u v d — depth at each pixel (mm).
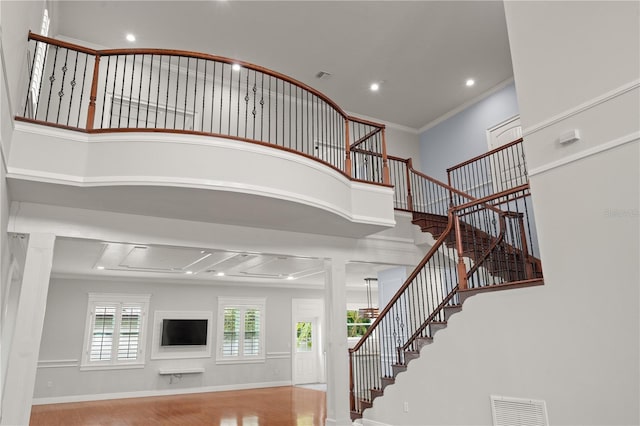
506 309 4266
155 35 7031
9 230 4473
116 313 9883
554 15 4078
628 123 3430
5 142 3578
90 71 7070
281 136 8492
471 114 9094
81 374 9273
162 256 7344
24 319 4297
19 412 4031
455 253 6699
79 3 6273
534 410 3908
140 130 4289
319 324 12359
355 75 8219
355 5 6449
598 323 3502
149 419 7133
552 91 4012
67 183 4098
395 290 8141
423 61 7820
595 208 3586
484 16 6719
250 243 5758
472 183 8773
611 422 3352
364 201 5824
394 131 10008
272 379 11258
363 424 5898
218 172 4391
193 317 10656
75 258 7555
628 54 3484
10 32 3189
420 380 5141
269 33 7047
